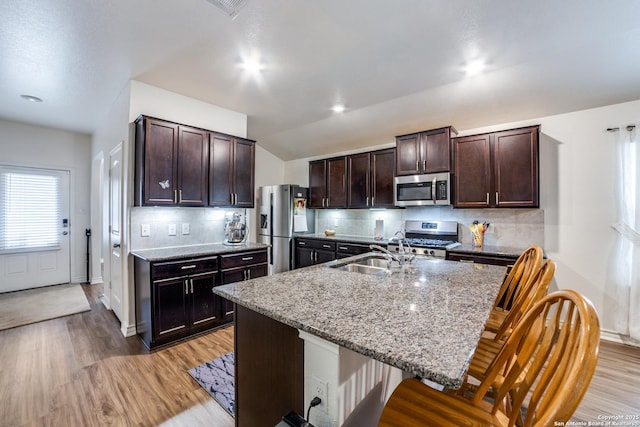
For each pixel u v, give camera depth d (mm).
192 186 3041
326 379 1146
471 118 3477
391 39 2162
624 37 2090
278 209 5051
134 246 2875
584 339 639
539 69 2543
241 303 1293
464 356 792
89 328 2973
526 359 965
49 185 4430
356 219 4844
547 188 3141
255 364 1456
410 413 935
